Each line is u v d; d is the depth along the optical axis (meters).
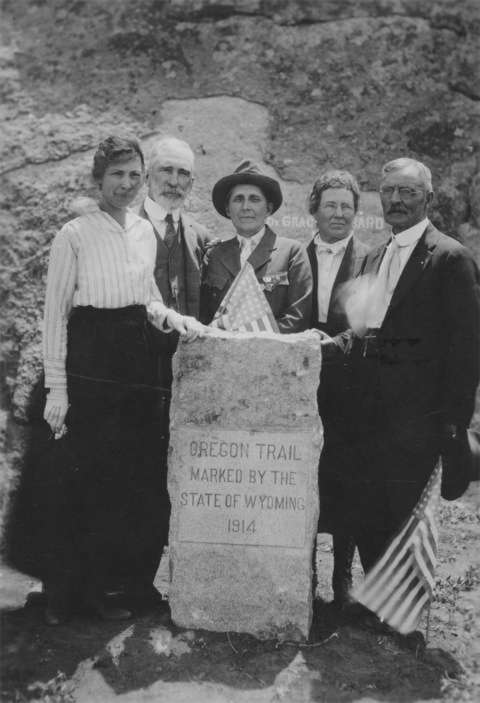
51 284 3.44
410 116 5.20
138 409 3.60
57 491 3.52
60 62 5.36
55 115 5.29
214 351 3.43
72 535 3.54
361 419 3.67
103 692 3.17
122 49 5.34
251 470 3.43
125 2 5.37
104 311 3.47
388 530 3.65
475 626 3.61
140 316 3.53
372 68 5.25
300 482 3.40
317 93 5.22
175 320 3.50
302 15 5.31
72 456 3.50
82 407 3.49
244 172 3.68
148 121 5.23
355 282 3.74
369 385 3.65
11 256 5.14
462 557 4.18
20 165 5.22
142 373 3.57
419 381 3.58
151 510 3.72
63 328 3.46
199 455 3.45
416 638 3.49
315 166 5.11
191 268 3.74
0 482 4.49
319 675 3.25
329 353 3.56
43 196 5.17
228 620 3.45
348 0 5.33
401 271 3.62
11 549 4.20
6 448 4.69
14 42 5.40
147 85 5.29
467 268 3.52
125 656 3.32
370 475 3.65
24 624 3.53
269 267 3.68
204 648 3.37
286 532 3.42
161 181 3.73
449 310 3.51
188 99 5.25
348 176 3.82
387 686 3.21
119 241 3.49
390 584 3.58
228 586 3.45
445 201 5.13
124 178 3.47
